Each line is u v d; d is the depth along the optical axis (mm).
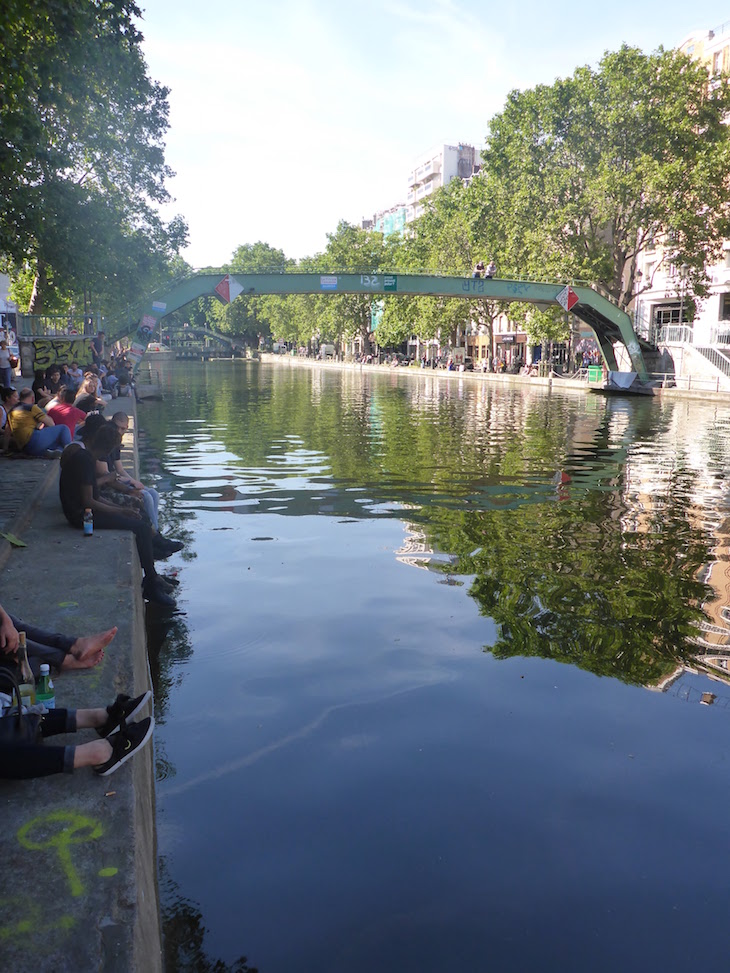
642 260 55188
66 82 13906
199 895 3150
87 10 12398
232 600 7035
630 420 26766
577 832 3590
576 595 7199
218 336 161375
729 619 6594
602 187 40875
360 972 2758
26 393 13062
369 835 3551
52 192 27000
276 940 2916
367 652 5785
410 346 102812
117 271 33875
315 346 128125
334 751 4312
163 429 22859
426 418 27016
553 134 43562
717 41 47688
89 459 7531
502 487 13156
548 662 5629
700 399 38250
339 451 17812
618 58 41719
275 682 5250
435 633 6184
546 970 2785
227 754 4277
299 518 10562
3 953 2258
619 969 2787
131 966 2221
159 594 6973
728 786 4000
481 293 44656
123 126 30266
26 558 6414
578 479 14047
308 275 43281
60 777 3234
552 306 48844
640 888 3223
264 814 3707
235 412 29188
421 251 74188
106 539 7070
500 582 7594
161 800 3818
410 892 3178
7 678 3418
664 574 7918
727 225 40188
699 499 12211
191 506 11383
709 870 3342
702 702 5000
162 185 33281
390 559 8445
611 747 4387
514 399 38031
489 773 4094
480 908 3096
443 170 108438
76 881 2572
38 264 35219
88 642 4301
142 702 3498
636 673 5438
